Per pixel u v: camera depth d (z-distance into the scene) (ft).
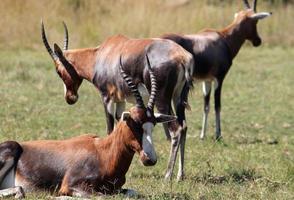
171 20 206.59
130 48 89.25
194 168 92.12
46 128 116.37
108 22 203.62
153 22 204.54
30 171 71.51
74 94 100.99
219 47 117.70
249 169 91.25
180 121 85.40
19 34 198.80
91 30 198.90
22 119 121.19
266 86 161.79
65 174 71.31
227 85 161.07
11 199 68.85
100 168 71.36
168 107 85.81
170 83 85.61
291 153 105.81
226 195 76.33
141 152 69.82
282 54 205.36
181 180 84.07
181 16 210.59
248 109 140.05
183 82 86.63
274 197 77.00
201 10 215.51
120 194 71.10
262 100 147.74
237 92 154.51
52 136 109.60
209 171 89.15
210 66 115.44
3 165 71.10
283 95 152.66
